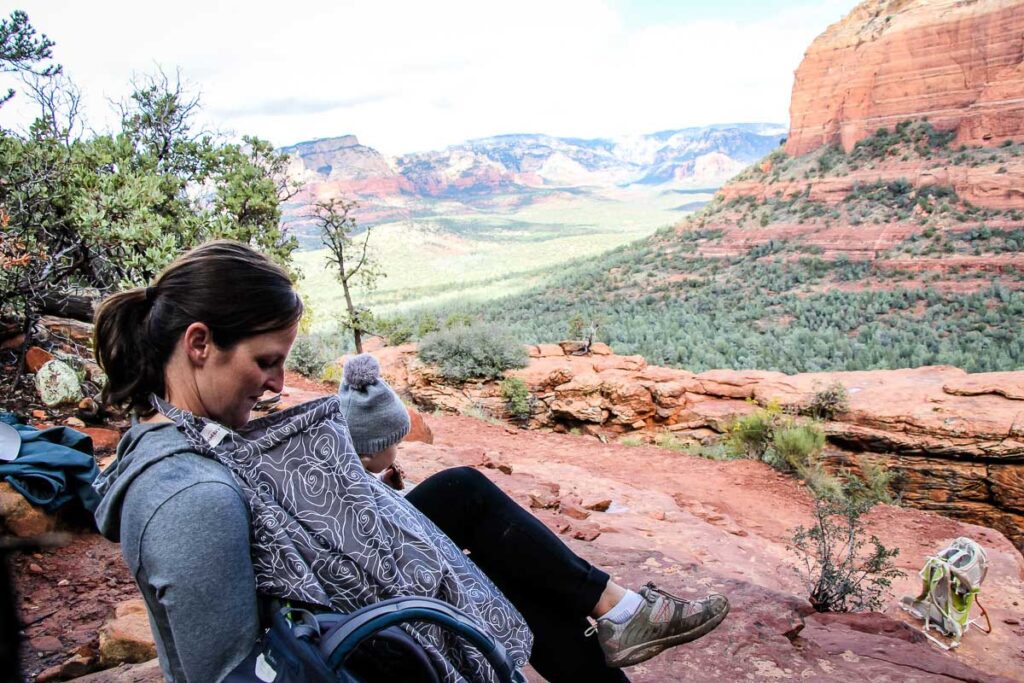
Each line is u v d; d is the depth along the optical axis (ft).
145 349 3.78
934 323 206.08
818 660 10.21
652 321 232.32
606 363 73.97
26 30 27.45
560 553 5.46
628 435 64.75
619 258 375.45
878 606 17.43
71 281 26.00
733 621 11.23
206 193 35.88
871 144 377.30
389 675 3.95
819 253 309.01
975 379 61.00
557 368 69.97
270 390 3.98
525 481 23.36
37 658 9.34
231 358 3.72
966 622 20.77
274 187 36.06
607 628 5.45
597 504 23.97
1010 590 26.30
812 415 60.80
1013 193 295.69
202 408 3.83
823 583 17.46
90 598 10.87
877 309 227.20
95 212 22.91
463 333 74.79
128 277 25.48
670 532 21.91
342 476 4.09
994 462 52.26
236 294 3.64
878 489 46.83
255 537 3.74
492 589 4.87
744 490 37.93
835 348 175.01
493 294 414.21
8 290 20.51
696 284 301.22
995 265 251.39
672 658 9.83
